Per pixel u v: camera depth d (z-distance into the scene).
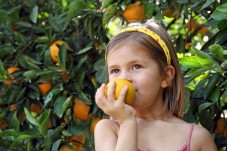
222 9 1.25
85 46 1.64
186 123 1.21
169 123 1.20
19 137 1.51
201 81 1.33
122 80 1.14
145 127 1.19
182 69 1.30
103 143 1.16
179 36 1.59
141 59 1.17
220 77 1.29
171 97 1.23
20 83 1.64
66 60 1.59
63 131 1.54
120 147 1.10
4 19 1.73
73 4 1.51
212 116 1.36
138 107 1.17
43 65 1.67
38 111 1.68
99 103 1.13
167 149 1.16
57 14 1.76
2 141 1.66
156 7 1.49
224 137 1.41
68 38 1.64
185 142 1.17
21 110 1.64
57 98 1.54
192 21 1.60
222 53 1.23
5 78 1.62
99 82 1.53
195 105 1.36
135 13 1.51
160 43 1.20
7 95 1.63
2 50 1.70
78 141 1.59
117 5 1.51
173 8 1.57
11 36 1.77
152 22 1.26
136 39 1.17
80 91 1.55
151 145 1.17
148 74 1.16
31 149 1.59
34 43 1.71
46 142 1.48
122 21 1.57
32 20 1.67
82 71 1.59
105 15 1.52
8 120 1.66
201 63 1.23
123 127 1.12
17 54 1.70
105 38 1.65
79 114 1.56
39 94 1.62
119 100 1.12
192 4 1.48
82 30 1.63
